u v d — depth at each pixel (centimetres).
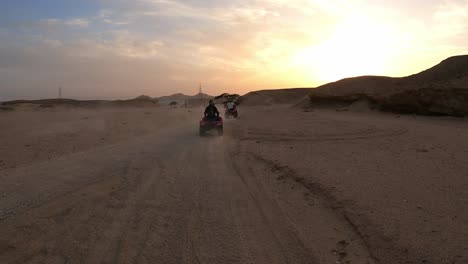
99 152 1459
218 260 567
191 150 1505
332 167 1031
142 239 635
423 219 646
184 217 730
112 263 558
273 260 566
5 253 582
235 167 1159
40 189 906
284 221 708
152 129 2502
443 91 2897
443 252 535
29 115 4109
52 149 1541
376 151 1263
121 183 970
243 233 657
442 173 935
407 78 3862
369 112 3622
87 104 9606
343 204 746
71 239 632
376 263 548
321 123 2342
